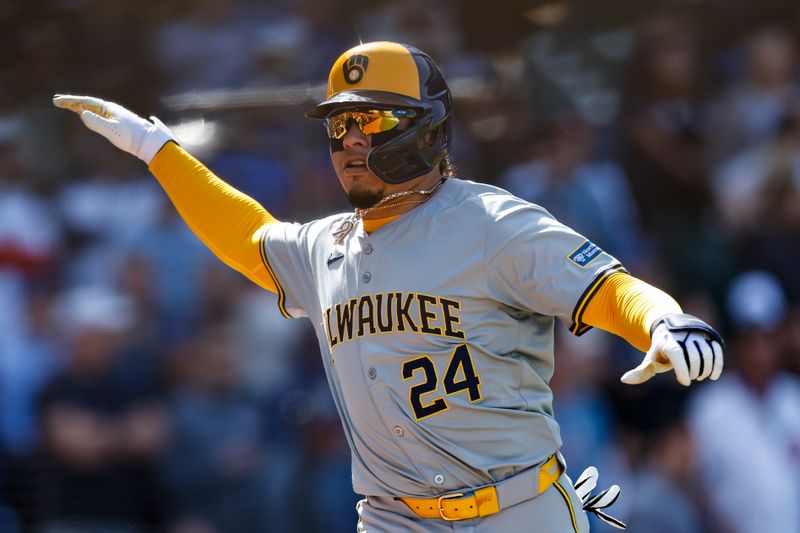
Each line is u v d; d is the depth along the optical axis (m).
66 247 26.42
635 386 26.56
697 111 30.83
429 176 12.07
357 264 11.95
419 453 11.65
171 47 28.36
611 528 25.27
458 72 28.81
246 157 26.42
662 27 31.06
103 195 26.94
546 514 11.86
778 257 29.17
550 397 12.08
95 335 23.78
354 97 11.66
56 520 23.20
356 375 11.81
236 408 24.66
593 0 30.95
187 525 23.66
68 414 23.42
